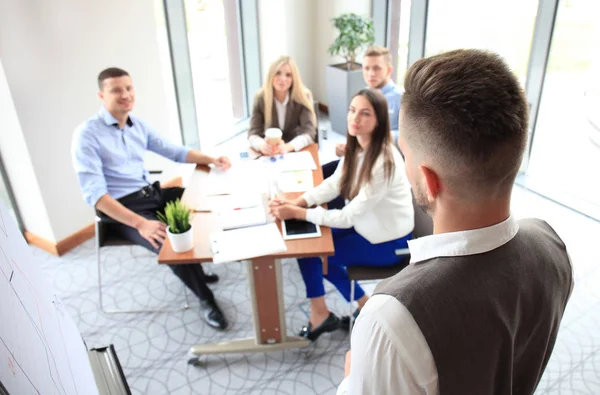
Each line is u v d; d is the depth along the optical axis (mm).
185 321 2553
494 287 689
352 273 2115
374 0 4551
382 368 691
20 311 672
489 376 717
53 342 788
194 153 2691
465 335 678
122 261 3068
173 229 1815
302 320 2525
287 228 1984
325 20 5070
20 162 2900
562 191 3564
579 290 2639
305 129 3102
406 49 4457
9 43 2604
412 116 701
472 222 702
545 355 835
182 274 2484
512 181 684
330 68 4707
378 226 2088
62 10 2820
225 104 5160
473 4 3664
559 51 3295
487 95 635
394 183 2055
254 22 4672
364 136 2031
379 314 689
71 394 745
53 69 2854
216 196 2271
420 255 748
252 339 2318
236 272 2916
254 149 2852
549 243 800
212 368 2250
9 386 499
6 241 756
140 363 2295
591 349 2275
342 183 2205
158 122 3713
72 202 3146
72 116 3027
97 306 2672
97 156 2488
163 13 3775
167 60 3969
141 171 2750
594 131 3553
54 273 2957
